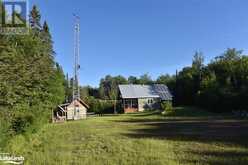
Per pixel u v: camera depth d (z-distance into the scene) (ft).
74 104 201.46
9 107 61.00
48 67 117.29
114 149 56.49
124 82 452.35
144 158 46.65
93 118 182.09
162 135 79.56
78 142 68.95
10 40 70.33
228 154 49.06
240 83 182.60
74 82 210.79
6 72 60.34
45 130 99.30
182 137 73.97
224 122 118.01
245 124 106.11
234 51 232.53
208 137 72.84
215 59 235.61
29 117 72.33
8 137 53.31
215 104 181.78
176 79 271.69
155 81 402.52
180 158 46.19
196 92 226.79
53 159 47.01
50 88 121.49
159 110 212.23
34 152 53.47
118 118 168.14
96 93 382.63
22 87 70.74
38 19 127.65
